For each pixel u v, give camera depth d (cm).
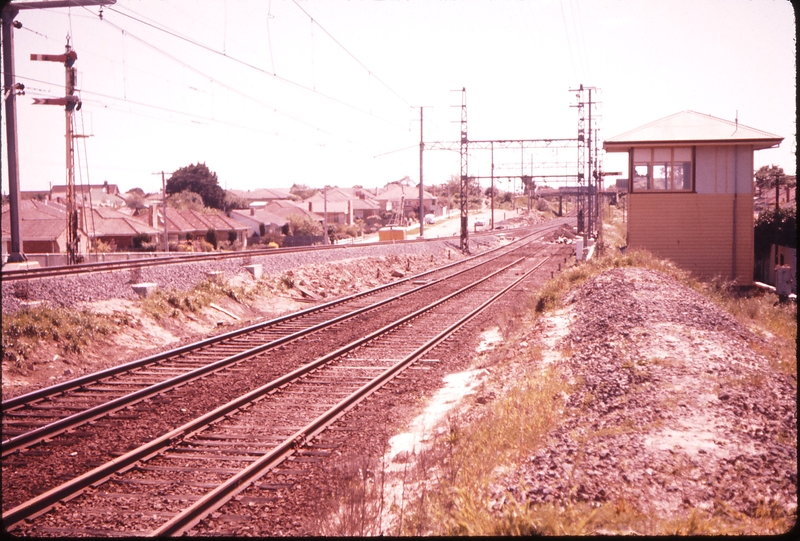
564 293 2153
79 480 723
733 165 2528
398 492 717
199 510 668
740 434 731
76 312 1612
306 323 1955
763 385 920
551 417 836
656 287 1758
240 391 1158
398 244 4625
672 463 653
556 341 1389
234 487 732
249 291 2414
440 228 10238
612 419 803
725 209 2538
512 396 970
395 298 2545
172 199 9994
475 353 1561
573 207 19750
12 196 2406
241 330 1742
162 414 1016
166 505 690
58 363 1394
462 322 1975
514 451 738
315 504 687
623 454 676
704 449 686
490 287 3038
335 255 3497
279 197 15512
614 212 10431
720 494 591
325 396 1144
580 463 659
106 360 1504
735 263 2538
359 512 645
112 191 15125
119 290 1877
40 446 872
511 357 1370
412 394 1184
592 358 1125
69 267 1969
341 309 2291
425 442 891
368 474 758
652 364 1023
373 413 1048
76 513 667
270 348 1541
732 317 1504
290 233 8394
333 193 12275
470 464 728
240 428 955
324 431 952
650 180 2589
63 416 1004
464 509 568
